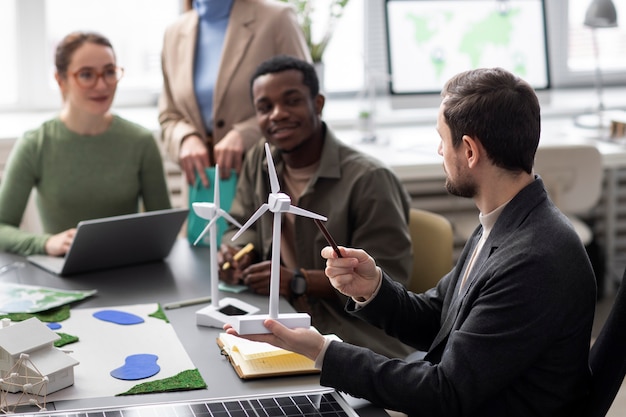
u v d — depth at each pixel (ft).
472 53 12.52
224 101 9.66
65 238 8.00
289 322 5.27
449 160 5.32
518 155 5.14
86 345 6.02
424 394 5.00
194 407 5.08
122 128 8.69
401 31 12.37
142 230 7.60
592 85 14.56
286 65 7.75
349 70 14.12
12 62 13.19
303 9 12.00
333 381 5.16
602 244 13.98
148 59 13.55
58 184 8.50
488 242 5.28
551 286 4.91
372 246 7.51
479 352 4.94
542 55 12.68
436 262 8.06
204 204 6.47
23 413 4.94
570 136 12.21
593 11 12.31
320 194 7.72
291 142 7.74
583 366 5.20
